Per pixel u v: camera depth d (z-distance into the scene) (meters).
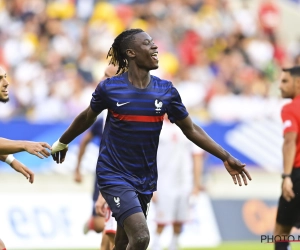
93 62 63.44
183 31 70.94
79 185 49.25
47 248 42.97
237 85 67.12
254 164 53.62
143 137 21.02
